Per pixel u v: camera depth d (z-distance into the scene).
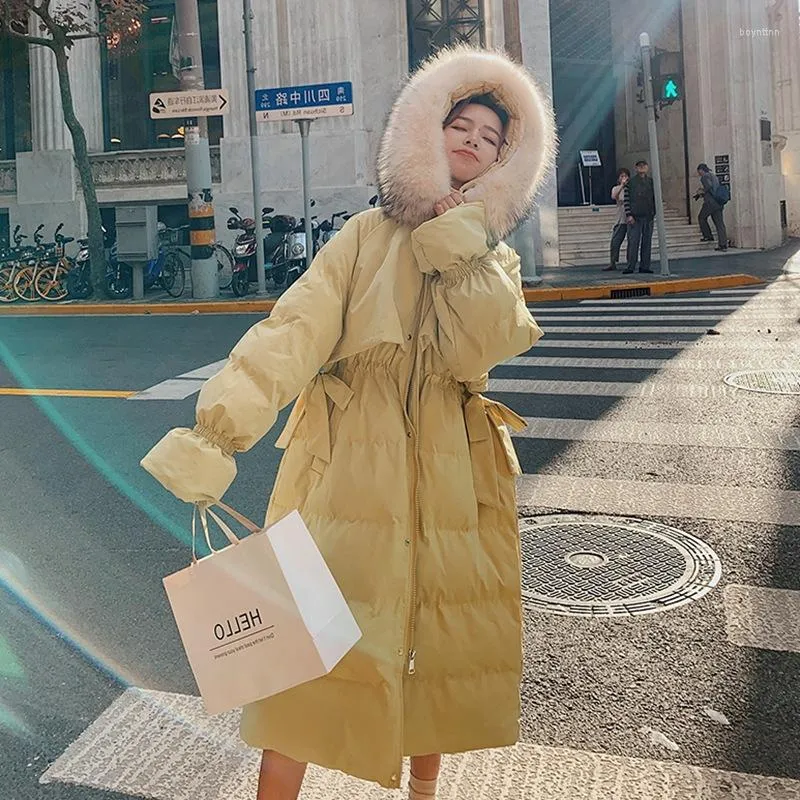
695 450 5.65
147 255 16.33
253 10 19.06
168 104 14.90
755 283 15.55
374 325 1.94
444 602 1.98
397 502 1.94
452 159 2.08
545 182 2.17
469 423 2.09
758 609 3.43
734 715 2.76
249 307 14.87
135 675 3.14
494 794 2.41
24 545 4.43
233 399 1.81
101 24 21.45
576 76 25.27
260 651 1.76
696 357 8.77
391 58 19.14
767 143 22.91
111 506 5.02
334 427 2.03
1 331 12.95
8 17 16.20
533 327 2.03
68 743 2.71
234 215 19.39
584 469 5.34
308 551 1.80
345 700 1.88
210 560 1.79
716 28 22.39
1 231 22.06
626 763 2.54
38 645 3.37
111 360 10.01
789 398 6.91
